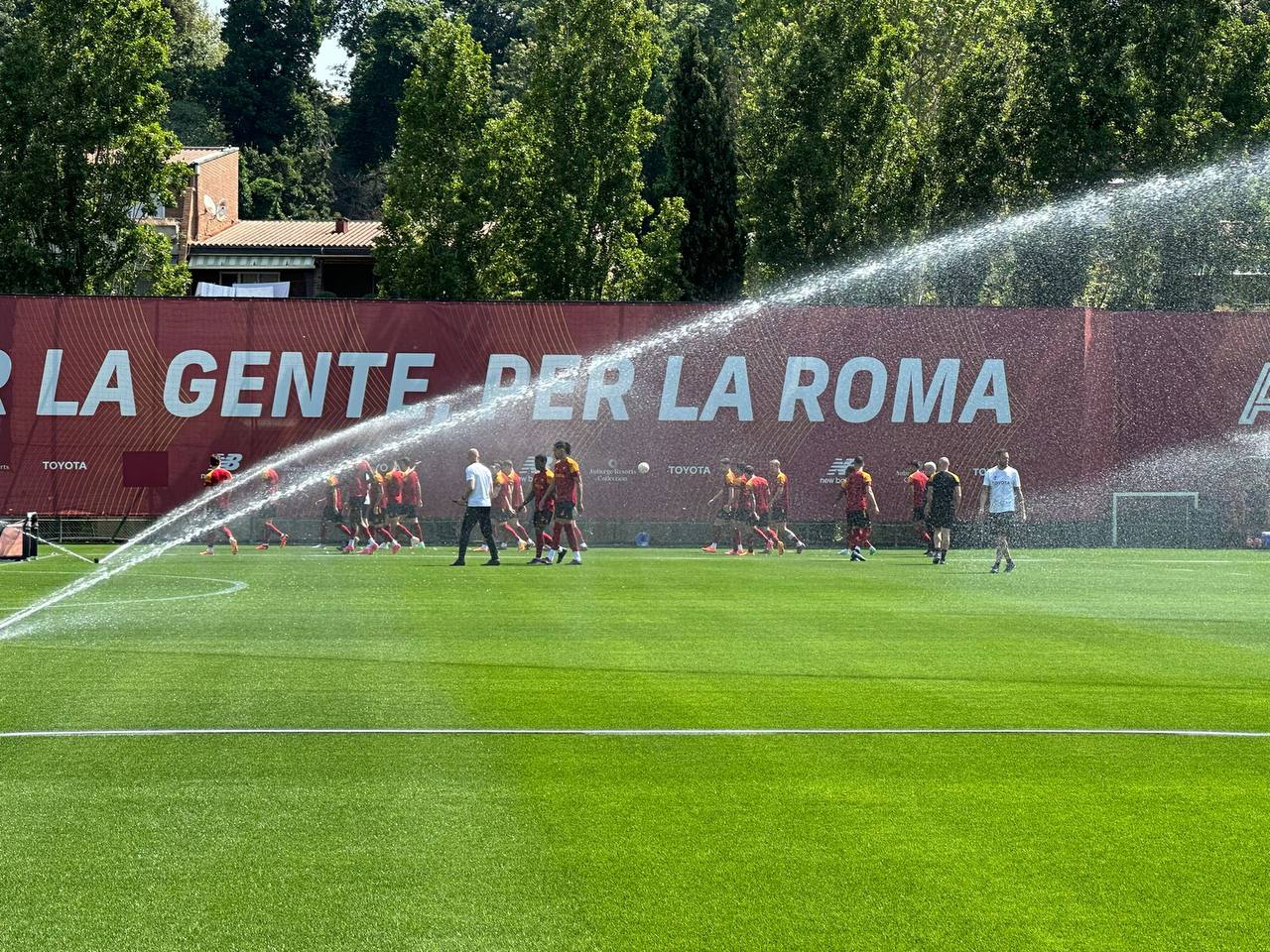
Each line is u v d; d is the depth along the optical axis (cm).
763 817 697
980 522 3378
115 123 4103
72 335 3288
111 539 3306
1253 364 3531
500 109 6925
